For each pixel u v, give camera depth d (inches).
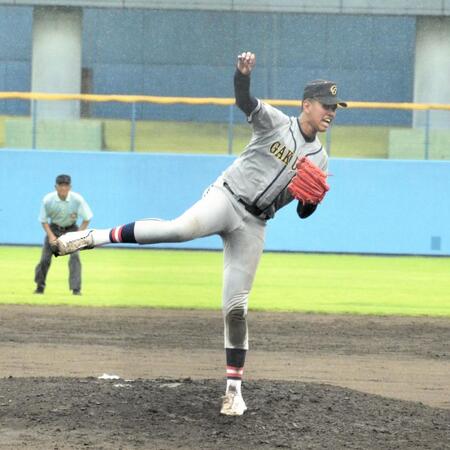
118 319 1451.8
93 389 834.2
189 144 3656.5
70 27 3006.9
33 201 2645.2
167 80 4296.3
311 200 721.6
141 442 695.7
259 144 719.1
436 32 2982.3
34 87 3034.0
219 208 724.0
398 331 1391.5
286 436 719.7
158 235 709.3
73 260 1720.0
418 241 2637.8
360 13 2886.3
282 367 1093.8
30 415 756.0
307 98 717.3
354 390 877.8
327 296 1776.6
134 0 2883.9
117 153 2632.9
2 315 1464.1
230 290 745.6
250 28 4271.7
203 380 877.8
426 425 773.9
